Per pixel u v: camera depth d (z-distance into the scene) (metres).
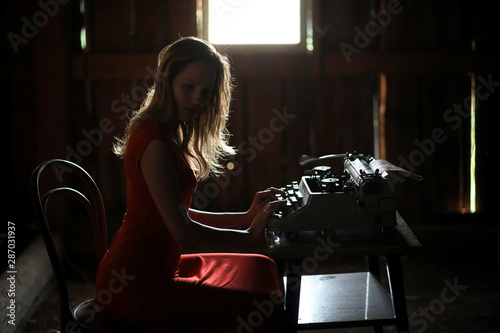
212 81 1.97
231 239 2.00
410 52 4.32
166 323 1.92
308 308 2.21
